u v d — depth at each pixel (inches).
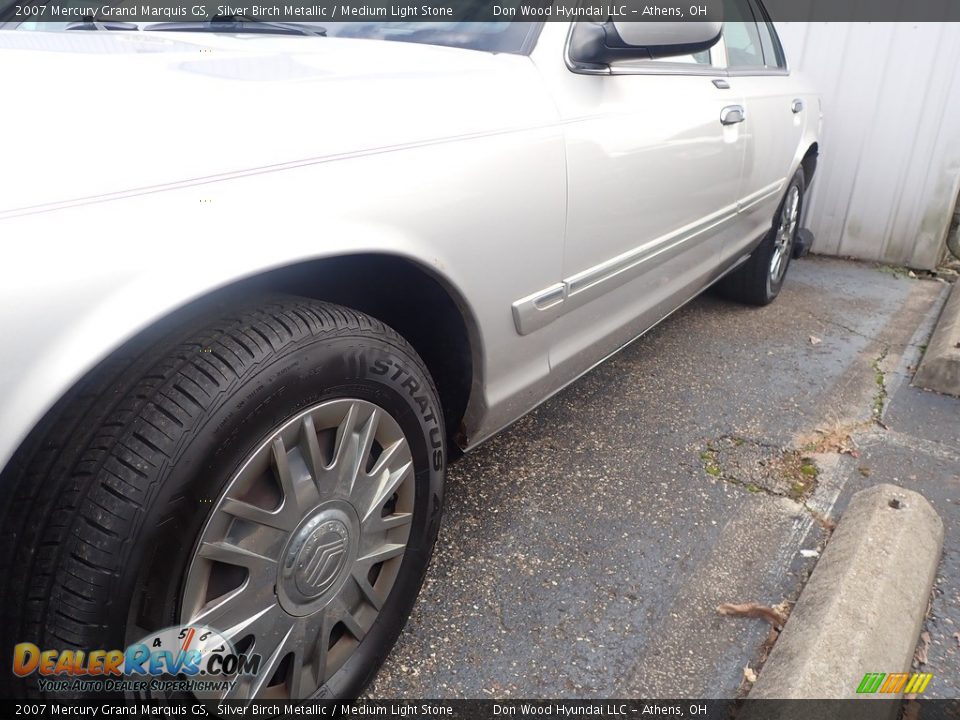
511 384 75.0
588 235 76.9
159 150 41.6
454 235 58.8
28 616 40.6
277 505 48.0
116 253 38.7
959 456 104.6
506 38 73.9
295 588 50.3
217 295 48.0
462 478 93.3
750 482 95.8
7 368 35.8
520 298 69.4
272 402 45.3
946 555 82.0
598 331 89.1
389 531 58.4
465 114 61.2
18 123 38.3
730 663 67.4
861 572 71.3
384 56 63.6
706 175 102.7
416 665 65.7
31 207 36.5
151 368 43.3
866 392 124.5
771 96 130.0
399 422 56.1
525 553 80.1
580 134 72.9
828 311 165.6
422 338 70.2
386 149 53.6
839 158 201.8
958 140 185.0
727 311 163.0
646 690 64.4
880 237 203.3
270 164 46.2
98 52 51.5
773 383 126.0
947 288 185.6
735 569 79.4
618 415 111.7
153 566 41.9
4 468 39.6
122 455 40.6
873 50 188.4
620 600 74.2
